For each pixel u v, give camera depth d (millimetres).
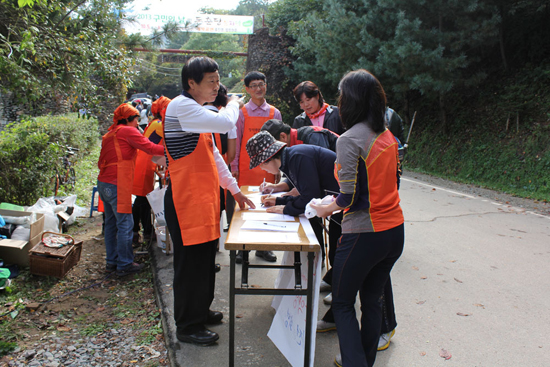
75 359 2777
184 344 2896
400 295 3744
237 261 4445
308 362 2406
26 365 2686
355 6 12219
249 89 4352
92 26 5719
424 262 4527
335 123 3969
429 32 10094
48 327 3174
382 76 11852
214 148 2943
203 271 2811
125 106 4086
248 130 4418
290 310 2717
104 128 18141
